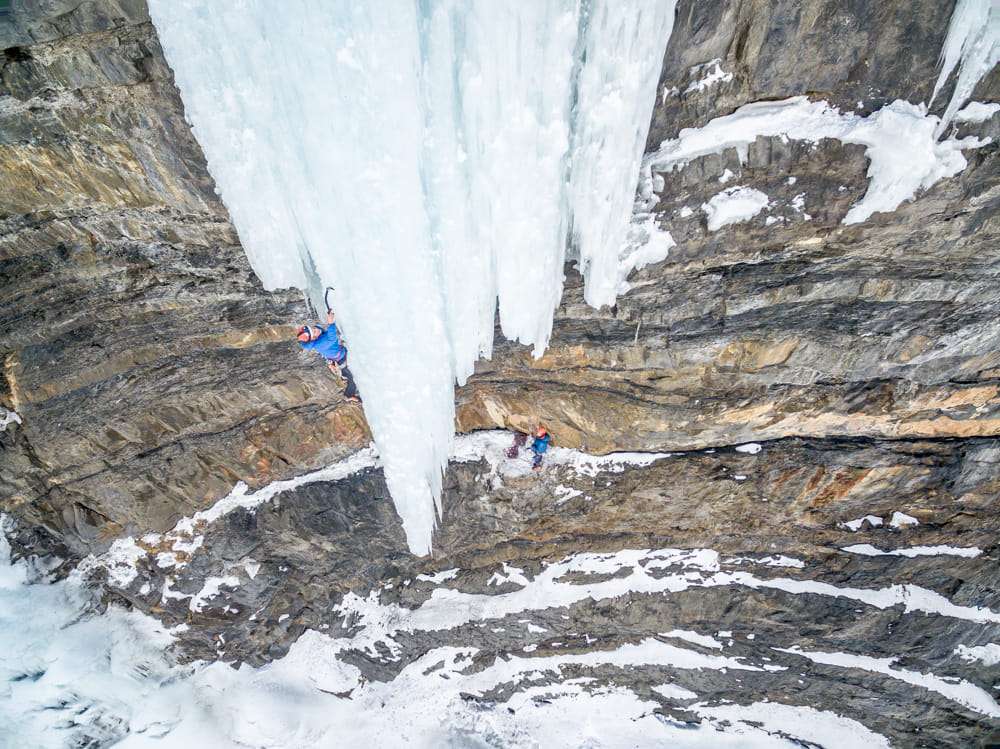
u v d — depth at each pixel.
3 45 5.43
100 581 10.73
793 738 11.73
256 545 10.57
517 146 5.21
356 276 5.76
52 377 8.48
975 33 4.96
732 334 7.53
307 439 9.52
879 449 8.79
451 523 10.15
